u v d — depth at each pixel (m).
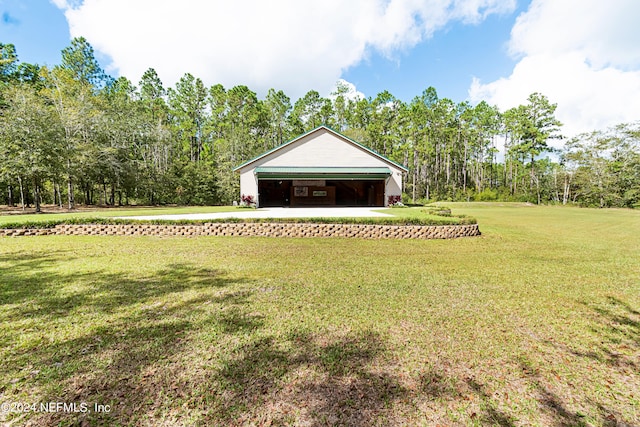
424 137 40.59
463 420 1.89
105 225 9.72
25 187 23.89
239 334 2.98
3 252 6.92
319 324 3.23
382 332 3.06
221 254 6.88
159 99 41.41
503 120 44.06
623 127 31.30
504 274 5.38
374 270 5.56
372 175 20.19
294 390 2.14
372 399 2.06
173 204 33.16
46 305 3.70
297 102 44.00
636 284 4.81
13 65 27.64
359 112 41.66
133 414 1.89
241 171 20.47
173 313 3.49
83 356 2.54
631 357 2.66
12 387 2.13
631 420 1.89
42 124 17.89
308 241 8.79
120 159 28.03
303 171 19.91
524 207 28.95
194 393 2.09
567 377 2.34
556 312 3.65
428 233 9.58
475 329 3.16
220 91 43.72
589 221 15.34
